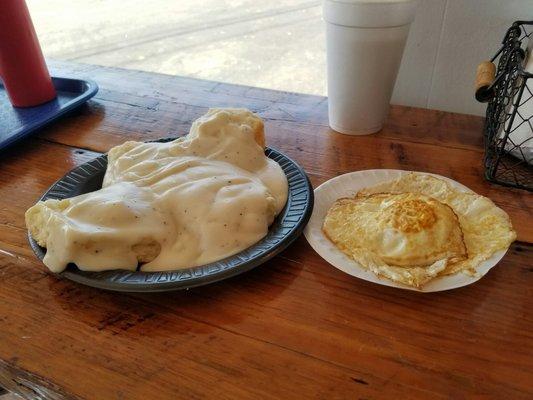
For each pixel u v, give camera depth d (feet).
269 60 3.35
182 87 2.06
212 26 3.98
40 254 0.99
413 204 1.00
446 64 1.82
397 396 0.74
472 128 1.57
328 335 0.85
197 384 0.78
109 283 0.90
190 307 0.93
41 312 0.94
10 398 1.48
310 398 0.75
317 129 1.63
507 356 0.79
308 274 1.00
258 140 1.29
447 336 0.84
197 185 1.05
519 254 1.01
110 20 4.30
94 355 0.84
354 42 1.35
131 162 1.18
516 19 1.62
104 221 0.95
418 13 1.73
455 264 0.92
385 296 0.93
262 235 1.03
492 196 1.21
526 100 1.18
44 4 4.81
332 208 1.10
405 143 1.50
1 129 1.70
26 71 1.81
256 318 0.90
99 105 1.93
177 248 0.99
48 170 1.48
